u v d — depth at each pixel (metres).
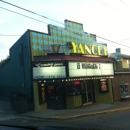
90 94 19.97
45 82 16.44
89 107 17.41
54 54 15.72
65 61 15.48
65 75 15.41
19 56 17.52
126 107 16.62
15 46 18.36
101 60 18.58
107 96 20.69
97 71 17.95
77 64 16.25
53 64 15.45
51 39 17.12
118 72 22.11
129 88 23.25
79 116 13.16
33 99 15.50
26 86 16.33
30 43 15.72
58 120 12.39
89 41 20.31
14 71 18.61
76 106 17.48
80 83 18.86
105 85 20.75
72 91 17.72
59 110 15.88
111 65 19.42
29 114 14.37
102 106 17.77
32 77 15.40
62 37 17.97
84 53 18.52
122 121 10.92
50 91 16.86
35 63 15.43
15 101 15.18
